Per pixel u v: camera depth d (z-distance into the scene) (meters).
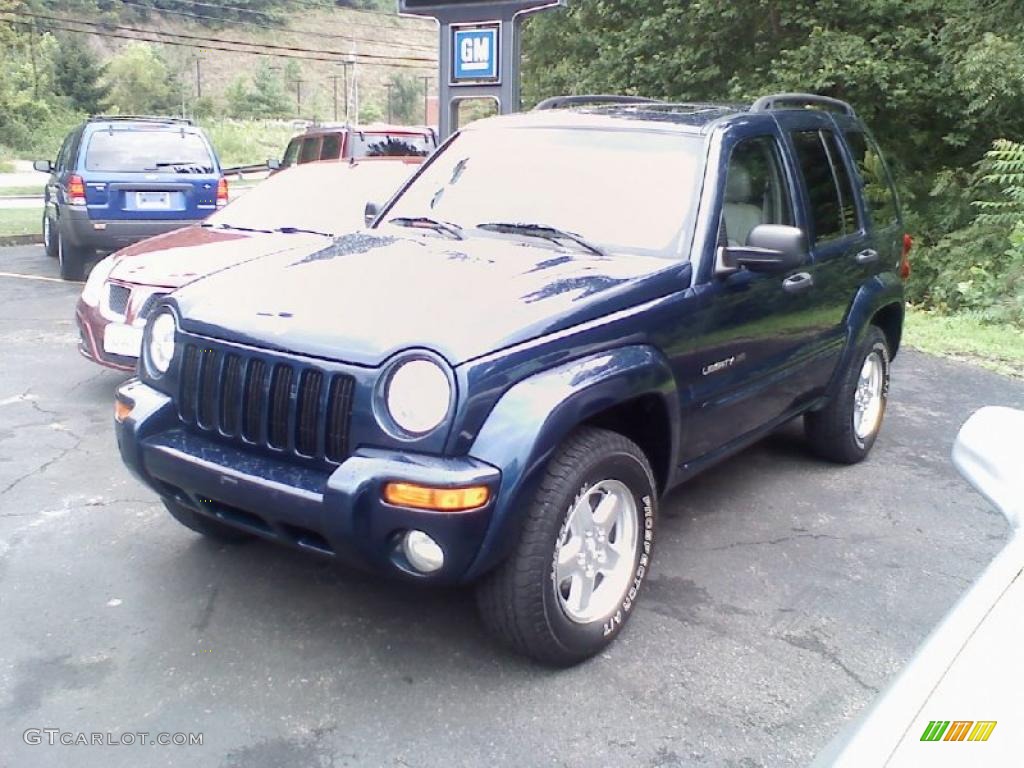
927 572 4.37
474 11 10.23
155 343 3.87
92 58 86.00
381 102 127.31
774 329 4.56
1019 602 1.67
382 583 4.12
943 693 1.61
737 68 15.26
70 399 6.86
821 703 3.34
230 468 3.36
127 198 10.93
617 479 3.57
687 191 4.21
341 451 3.23
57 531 4.60
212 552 4.39
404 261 3.91
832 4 13.81
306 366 3.27
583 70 16.39
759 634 3.79
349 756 3.01
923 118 14.62
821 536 4.75
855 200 5.53
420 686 3.39
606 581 3.65
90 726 3.12
